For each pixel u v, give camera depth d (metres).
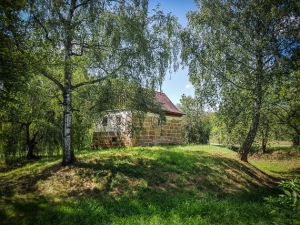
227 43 10.48
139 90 9.31
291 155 18.50
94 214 5.15
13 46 4.83
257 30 9.87
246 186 8.86
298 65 8.95
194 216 4.98
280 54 9.29
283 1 8.98
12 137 12.78
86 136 14.71
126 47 8.88
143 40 8.74
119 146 16.19
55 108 11.53
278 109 10.14
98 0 8.73
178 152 11.88
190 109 25.20
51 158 12.28
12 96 5.57
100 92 8.66
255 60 10.30
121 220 4.79
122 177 7.83
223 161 11.25
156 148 13.47
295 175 12.56
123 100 9.50
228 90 10.62
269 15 9.31
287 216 2.46
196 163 10.24
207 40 11.16
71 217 5.05
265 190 8.71
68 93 9.27
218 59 10.61
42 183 7.69
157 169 8.91
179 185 7.77
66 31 7.54
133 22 8.77
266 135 13.12
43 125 12.30
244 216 5.09
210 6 11.10
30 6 7.30
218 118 11.20
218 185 8.37
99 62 8.79
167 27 9.49
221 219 4.86
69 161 9.23
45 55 5.41
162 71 9.32
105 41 9.05
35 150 14.09
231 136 13.38
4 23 4.52
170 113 20.09
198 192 7.38
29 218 5.10
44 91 8.82
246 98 10.12
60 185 7.43
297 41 9.23
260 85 9.45
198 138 25.61
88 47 8.87
